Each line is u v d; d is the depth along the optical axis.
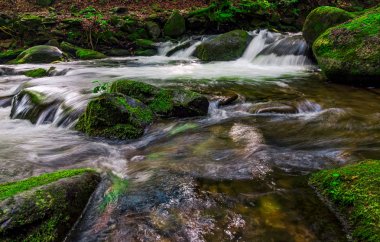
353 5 17.73
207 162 3.95
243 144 4.52
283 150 4.28
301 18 16.34
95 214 2.87
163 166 3.88
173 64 12.02
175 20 15.48
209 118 5.71
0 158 4.23
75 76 9.44
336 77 7.81
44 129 5.70
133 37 15.09
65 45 13.92
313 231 2.58
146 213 2.86
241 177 3.50
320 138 4.73
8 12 16.52
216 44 12.88
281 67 10.86
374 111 5.83
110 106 5.06
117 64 12.12
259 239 2.50
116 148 4.62
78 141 4.90
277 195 3.11
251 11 15.74
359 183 2.93
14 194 2.61
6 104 7.45
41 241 2.40
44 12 17.16
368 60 7.13
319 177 3.29
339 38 7.88
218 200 3.05
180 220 2.75
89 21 14.80
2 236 2.29
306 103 6.23
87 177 3.21
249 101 6.48
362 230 2.46
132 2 18.83
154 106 5.72
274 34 13.70
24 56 12.50
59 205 2.67
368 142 4.51
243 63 12.03
